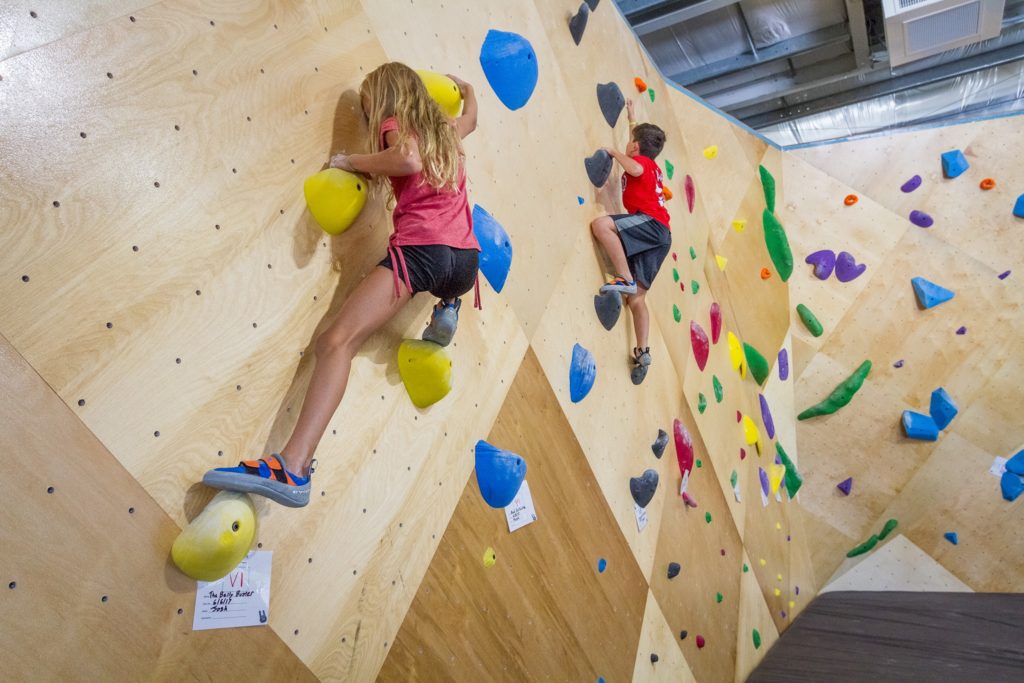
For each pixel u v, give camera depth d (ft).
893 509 17.44
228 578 4.88
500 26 8.92
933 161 17.75
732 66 20.48
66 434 4.21
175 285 4.85
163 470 4.62
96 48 4.61
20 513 3.96
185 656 4.58
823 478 17.92
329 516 5.63
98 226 4.49
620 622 9.20
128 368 4.53
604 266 10.43
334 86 6.21
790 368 18.08
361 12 6.66
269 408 5.32
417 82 5.94
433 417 6.77
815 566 17.71
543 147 9.40
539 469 8.18
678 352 12.86
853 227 18.11
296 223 5.71
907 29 17.31
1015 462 16.66
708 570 12.25
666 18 17.72
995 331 17.03
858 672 11.83
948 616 14.17
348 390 5.97
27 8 4.31
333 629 5.50
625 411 10.45
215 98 5.26
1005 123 17.30
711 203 16.20
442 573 6.57
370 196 6.37
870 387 17.71
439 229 5.76
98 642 4.18
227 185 5.25
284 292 5.55
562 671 7.83
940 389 17.26
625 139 11.98
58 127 4.37
